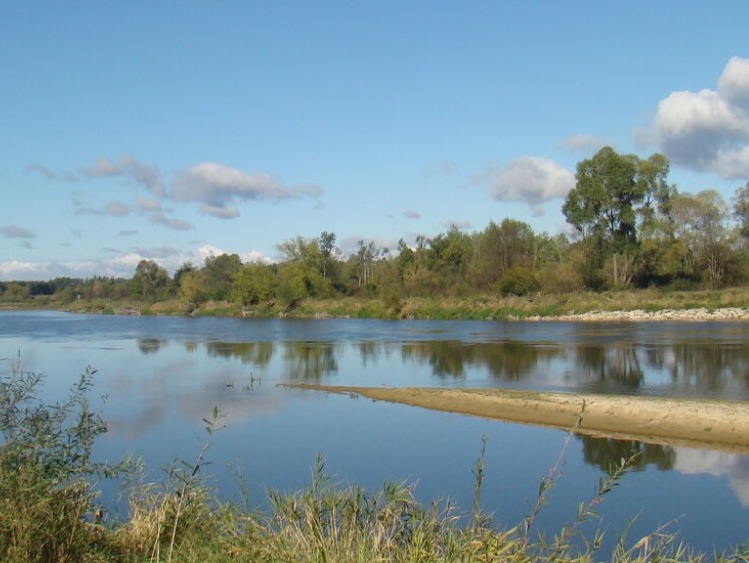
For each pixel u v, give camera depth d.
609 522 11.10
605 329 49.19
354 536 6.45
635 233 70.06
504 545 6.41
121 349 40.25
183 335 51.59
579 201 70.62
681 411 18.31
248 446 16.20
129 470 8.53
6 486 6.31
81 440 7.69
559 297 67.44
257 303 88.94
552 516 11.40
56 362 33.25
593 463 14.67
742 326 49.69
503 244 79.81
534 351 35.25
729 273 69.88
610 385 24.02
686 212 70.50
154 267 117.25
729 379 24.78
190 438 17.03
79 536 6.52
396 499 7.24
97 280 133.00
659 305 61.28
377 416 19.89
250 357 35.44
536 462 14.81
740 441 16.06
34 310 123.81
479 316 67.69
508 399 21.17
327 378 27.66
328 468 14.29
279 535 6.52
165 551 6.80
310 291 90.25
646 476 13.66
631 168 68.44
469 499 12.27
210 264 102.69
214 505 9.01
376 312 76.00
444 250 87.94
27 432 7.34
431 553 6.11
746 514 11.43
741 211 70.38
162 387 25.39
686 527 10.88
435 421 19.16
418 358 33.94
